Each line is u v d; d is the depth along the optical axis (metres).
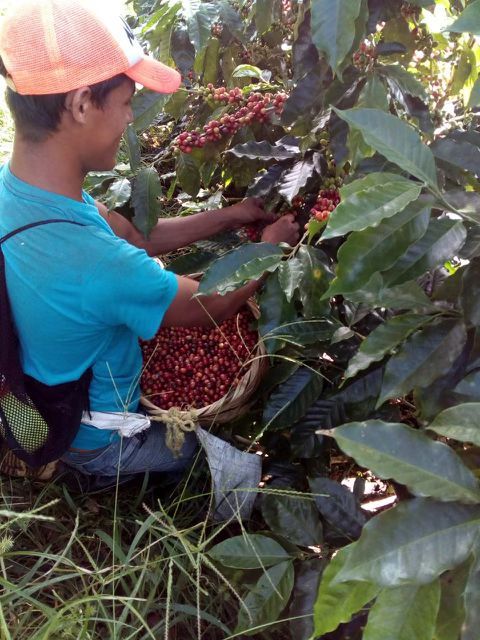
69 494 2.08
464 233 1.29
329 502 1.58
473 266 1.34
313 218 1.77
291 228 1.93
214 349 2.10
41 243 1.51
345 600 1.06
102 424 1.84
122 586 1.76
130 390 1.88
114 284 1.53
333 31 1.46
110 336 1.73
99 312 1.58
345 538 1.57
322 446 1.78
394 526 0.98
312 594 1.48
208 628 1.67
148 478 2.07
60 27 1.39
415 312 1.42
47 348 1.64
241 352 2.05
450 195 1.35
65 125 1.47
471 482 1.01
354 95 1.78
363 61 1.76
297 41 1.76
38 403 1.71
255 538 1.56
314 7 1.46
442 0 1.94
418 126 1.78
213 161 2.29
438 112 2.02
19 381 1.64
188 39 2.17
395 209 1.17
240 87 2.47
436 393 1.40
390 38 2.01
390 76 1.75
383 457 1.01
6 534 1.84
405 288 1.42
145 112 2.16
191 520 1.99
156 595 1.78
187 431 1.90
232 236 2.30
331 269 1.88
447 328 1.37
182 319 1.72
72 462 1.98
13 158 1.55
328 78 1.77
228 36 2.34
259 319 1.82
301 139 1.92
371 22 1.72
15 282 1.54
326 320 1.77
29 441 1.74
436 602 0.99
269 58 2.43
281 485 1.89
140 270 1.56
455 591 1.07
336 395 1.78
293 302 1.84
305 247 1.79
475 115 2.03
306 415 1.80
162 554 1.75
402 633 0.98
